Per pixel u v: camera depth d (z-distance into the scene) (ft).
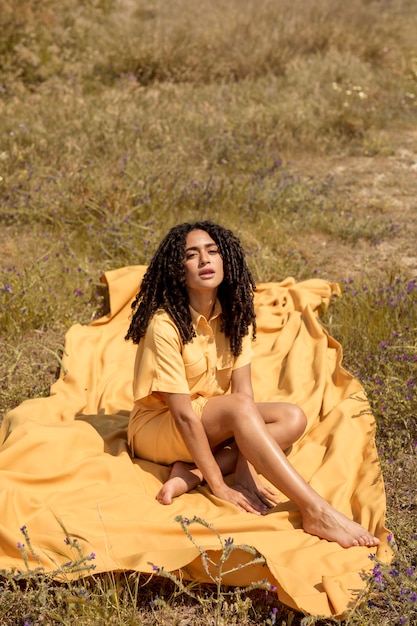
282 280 19.31
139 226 20.01
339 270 19.85
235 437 10.77
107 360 15.29
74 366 14.79
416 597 8.72
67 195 21.70
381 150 28.22
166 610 9.05
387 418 13.02
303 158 27.66
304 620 8.48
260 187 23.47
